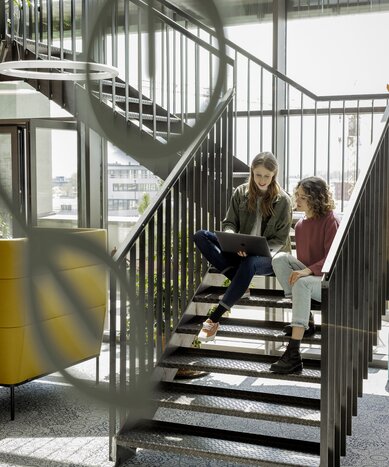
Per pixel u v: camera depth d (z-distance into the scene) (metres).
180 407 3.75
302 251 4.05
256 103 7.07
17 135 6.42
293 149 6.91
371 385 5.39
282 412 3.58
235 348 6.33
